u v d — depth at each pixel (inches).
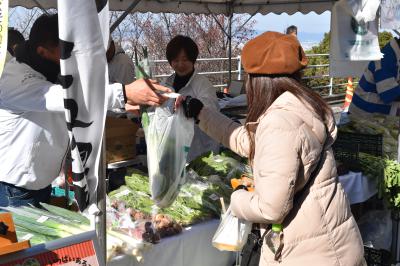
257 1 284.4
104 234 77.7
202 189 112.2
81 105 66.2
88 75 66.0
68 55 63.9
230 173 121.9
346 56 170.2
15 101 73.5
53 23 78.5
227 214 87.9
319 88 496.4
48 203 91.1
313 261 73.7
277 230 75.0
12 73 74.7
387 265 142.4
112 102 71.2
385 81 177.2
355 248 76.6
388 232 153.1
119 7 236.7
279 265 75.9
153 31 525.0
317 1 258.5
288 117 70.1
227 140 92.1
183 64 151.5
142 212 101.3
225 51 540.4
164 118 87.4
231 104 223.1
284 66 72.3
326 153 76.3
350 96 398.6
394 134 173.2
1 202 83.2
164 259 96.1
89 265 66.7
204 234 103.7
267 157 69.2
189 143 90.6
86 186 69.7
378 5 144.9
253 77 75.1
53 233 68.9
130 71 174.2
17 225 71.1
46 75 79.0
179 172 89.3
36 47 77.9
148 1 245.8
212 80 534.0
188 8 268.7
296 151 69.0
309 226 73.3
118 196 106.3
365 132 157.6
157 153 87.5
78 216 78.3
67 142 86.2
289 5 271.1
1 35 63.2
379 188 141.6
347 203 78.3
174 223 99.8
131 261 90.3
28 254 61.7
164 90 75.2
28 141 80.6
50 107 71.9
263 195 69.1
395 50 177.5
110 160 139.9
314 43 546.9
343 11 167.3
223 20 529.3
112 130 138.8
